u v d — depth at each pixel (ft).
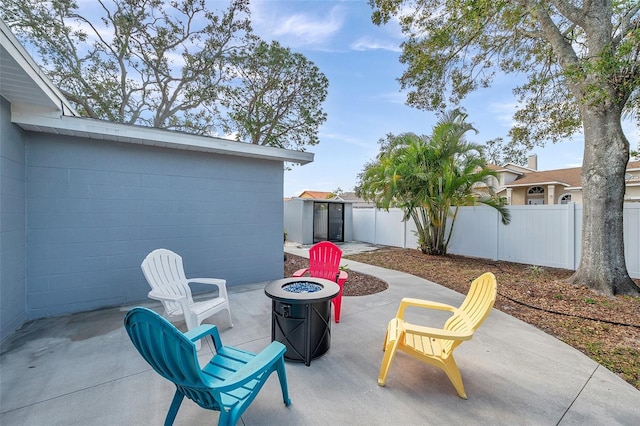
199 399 5.91
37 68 9.80
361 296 16.65
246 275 19.33
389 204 29.68
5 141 11.05
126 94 38.99
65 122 12.52
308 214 43.29
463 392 7.59
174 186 16.61
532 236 25.75
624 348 10.34
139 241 15.64
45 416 6.84
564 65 18.01
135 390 7.89
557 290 17.03
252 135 42.19
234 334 11.42
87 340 10.90
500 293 16.81
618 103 16.12
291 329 9.28
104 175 14.65
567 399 7.52
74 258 13.98
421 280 20.54
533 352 10.02
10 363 9.21
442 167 26.20
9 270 11.34
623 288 16.24
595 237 16.96
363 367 9.07
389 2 21.48
